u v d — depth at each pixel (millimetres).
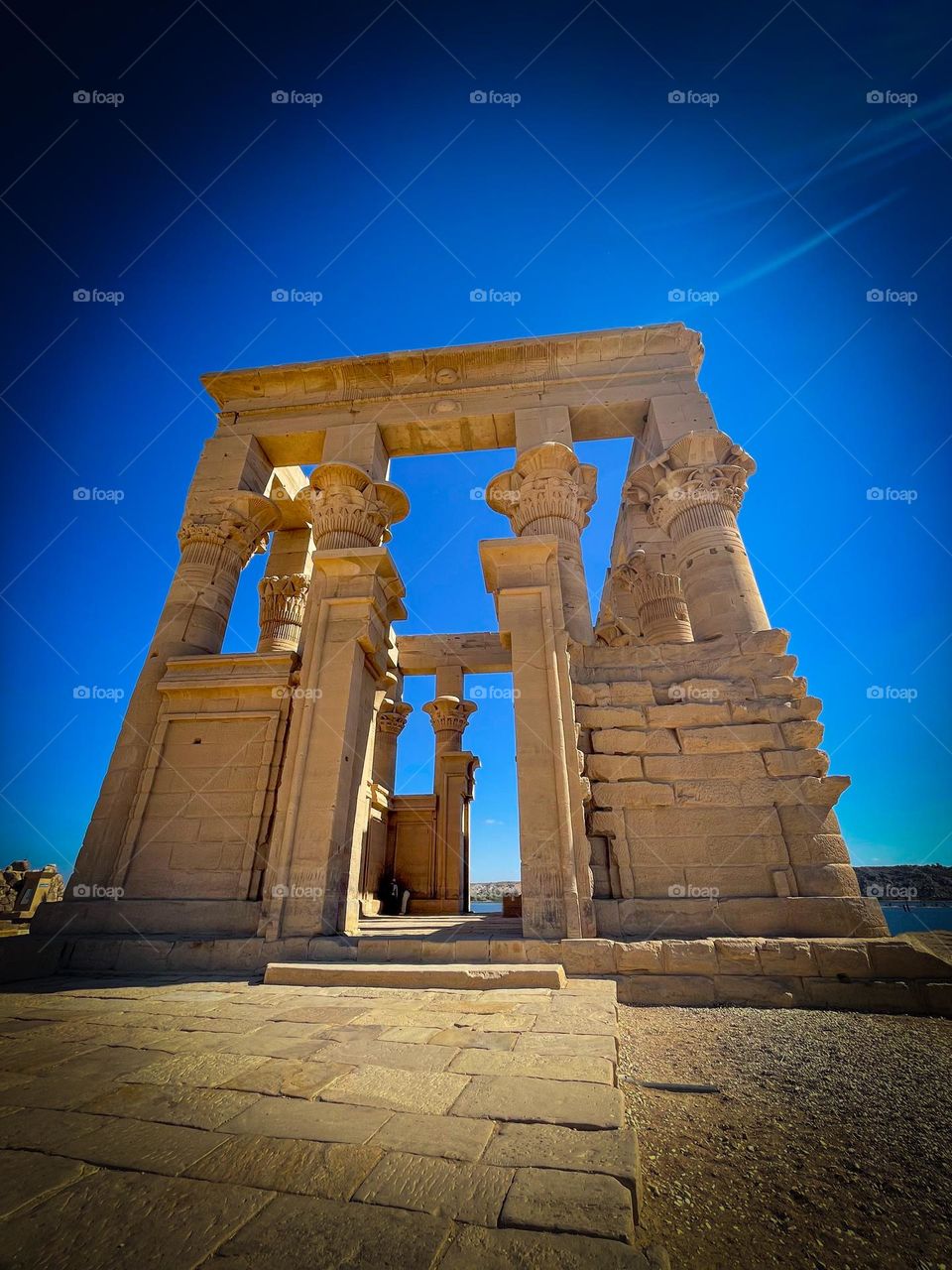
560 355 13023
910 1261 2182
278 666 10234
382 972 6199
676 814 8047
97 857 9141
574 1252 1813
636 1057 4605
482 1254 1802
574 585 10398
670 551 14672
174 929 8344
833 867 7512
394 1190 2176
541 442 12023
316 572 10477
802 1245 2264
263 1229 1927
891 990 6141
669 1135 3203
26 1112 2883
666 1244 2248
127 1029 4457
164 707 10367
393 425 12977
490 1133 2645
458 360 13141
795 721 8430
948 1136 3164
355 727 9570
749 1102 3648
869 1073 4148
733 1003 6254
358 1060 3676
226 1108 2932
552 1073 3410
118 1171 2316
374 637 10398
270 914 7938
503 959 6852
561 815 7812
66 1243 1834
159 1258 1767
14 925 20391
